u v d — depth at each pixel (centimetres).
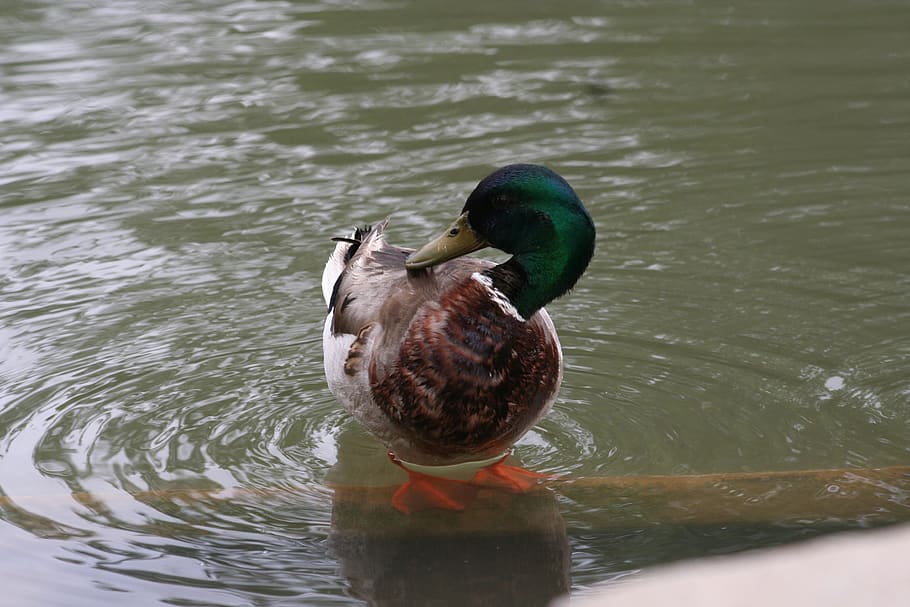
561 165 1203
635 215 1105
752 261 1020
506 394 685
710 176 1180
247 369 870
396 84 1432
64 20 1684
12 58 1519
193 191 1162
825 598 320
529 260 684
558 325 929
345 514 697
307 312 955
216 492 718
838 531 668
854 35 1563
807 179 1166
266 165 1220
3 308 948
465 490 725
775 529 674
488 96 1388
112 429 788
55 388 835
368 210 1109
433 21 1672
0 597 610
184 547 660
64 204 1134
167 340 906
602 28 1625
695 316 936
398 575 635
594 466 745
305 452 769
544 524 688
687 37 1575
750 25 1622
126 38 1603
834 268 1003
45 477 729
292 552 660
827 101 1355
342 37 1608
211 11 1734
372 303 712
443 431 688
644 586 340
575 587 622
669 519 687
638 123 1309
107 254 1044
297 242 1060
